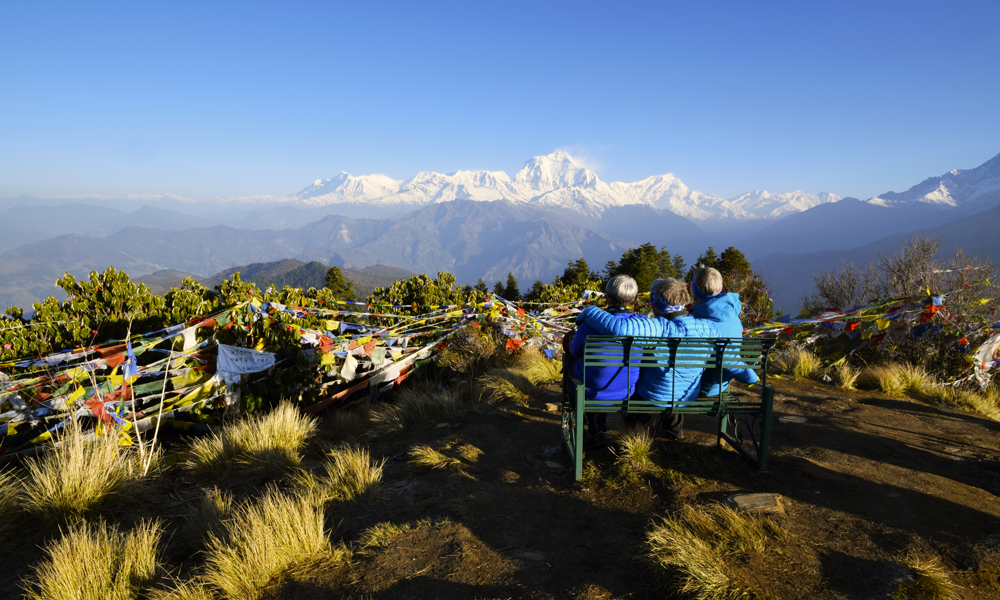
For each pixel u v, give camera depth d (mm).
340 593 2496
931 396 6258
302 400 6199
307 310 6785
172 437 5398
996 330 6766
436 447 4535
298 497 3305
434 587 2520
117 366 4684
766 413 3693
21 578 2754
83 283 6367
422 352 7797
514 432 4863
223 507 3227
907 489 3502
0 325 5125
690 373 3807
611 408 3738
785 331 7730
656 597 2406
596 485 3600
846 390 6539
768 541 2775
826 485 3547
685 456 4023
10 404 4285
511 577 2586
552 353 8656
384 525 3121
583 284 14758
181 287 7348
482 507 3334
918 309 7090
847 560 2604
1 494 3381
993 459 4117
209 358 5492
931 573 2434
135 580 2609
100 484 3564
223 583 2490
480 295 9742
